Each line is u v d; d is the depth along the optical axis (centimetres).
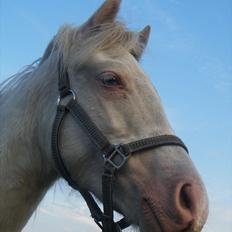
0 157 124
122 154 111
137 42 132
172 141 111
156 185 106
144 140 111
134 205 109
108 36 124
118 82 117
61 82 122
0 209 122
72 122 119
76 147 117
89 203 122
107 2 128
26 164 124
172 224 102
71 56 124
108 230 112
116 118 114
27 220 127
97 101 117
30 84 130
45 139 123
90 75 120
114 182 113
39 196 128
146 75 122
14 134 125
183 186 104
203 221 101
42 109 126
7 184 123
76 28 129
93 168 117
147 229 106
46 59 136
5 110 131
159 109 116
